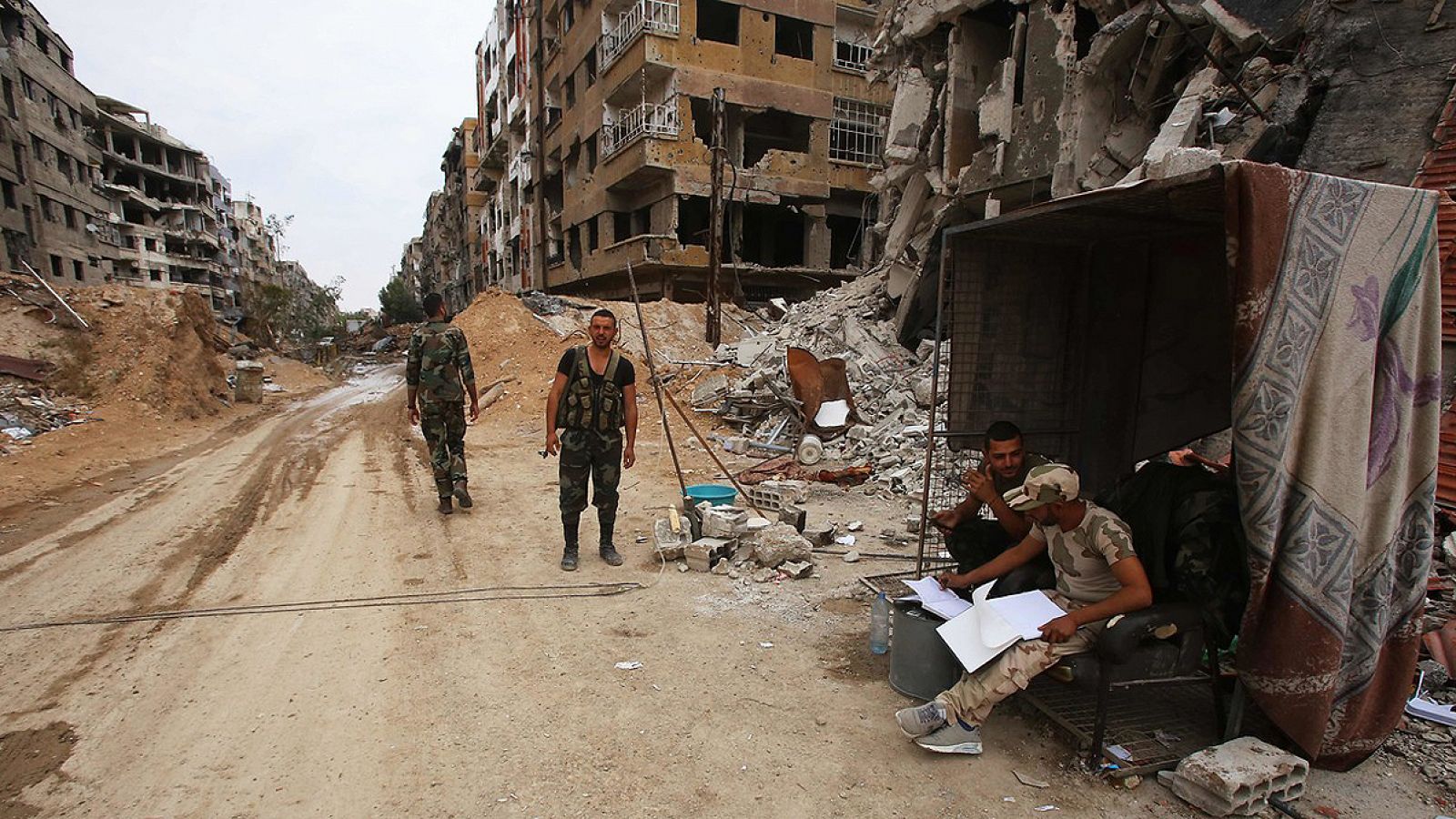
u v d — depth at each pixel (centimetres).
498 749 288
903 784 270
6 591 452
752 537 531
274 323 4428
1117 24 1028
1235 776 247
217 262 6362
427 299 644
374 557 526
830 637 398
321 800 257
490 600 445
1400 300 266
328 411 1395
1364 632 269
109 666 353
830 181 2608
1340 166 670
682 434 1086
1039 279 411
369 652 371
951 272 387
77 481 756
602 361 489
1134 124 1120
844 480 791
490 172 4784
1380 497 269
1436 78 646
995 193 1287
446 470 645
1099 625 280
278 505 675
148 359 1202
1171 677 287
